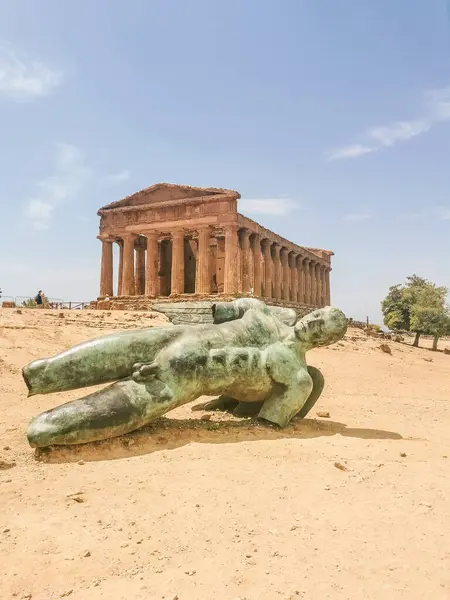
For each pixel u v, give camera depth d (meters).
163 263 57.69
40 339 19.23
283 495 5.83
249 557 4.32
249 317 9.30
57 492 5.79
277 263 56.47
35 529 4.78
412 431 10.37
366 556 4.38
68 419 7.20
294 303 59.50
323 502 5.66
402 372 25.48
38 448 7.20
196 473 6.48
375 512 5.41
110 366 8.09
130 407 7.62
